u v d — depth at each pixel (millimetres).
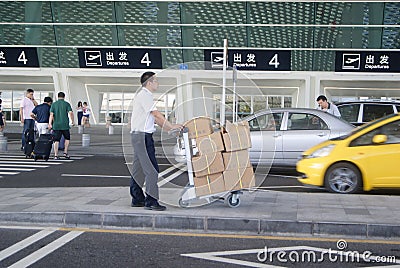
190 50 26031
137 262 5047
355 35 24594
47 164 13172
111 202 7250
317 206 7000
